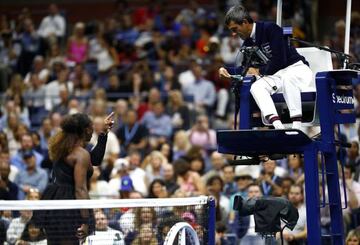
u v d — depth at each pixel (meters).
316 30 33.12
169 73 31.22
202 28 34.62
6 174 21.02
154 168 23.05
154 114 28.31
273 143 13.91
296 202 18.97
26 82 32.78
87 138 14.56
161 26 36.38
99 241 13.62
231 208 20.05
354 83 26.17
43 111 31.22
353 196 19.33
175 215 13.82
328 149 13.97
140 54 34.62
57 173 14.31
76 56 35.09
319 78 14.03
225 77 14.70
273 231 13.55
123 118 27.06
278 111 14.70
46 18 37.78
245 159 14.73
